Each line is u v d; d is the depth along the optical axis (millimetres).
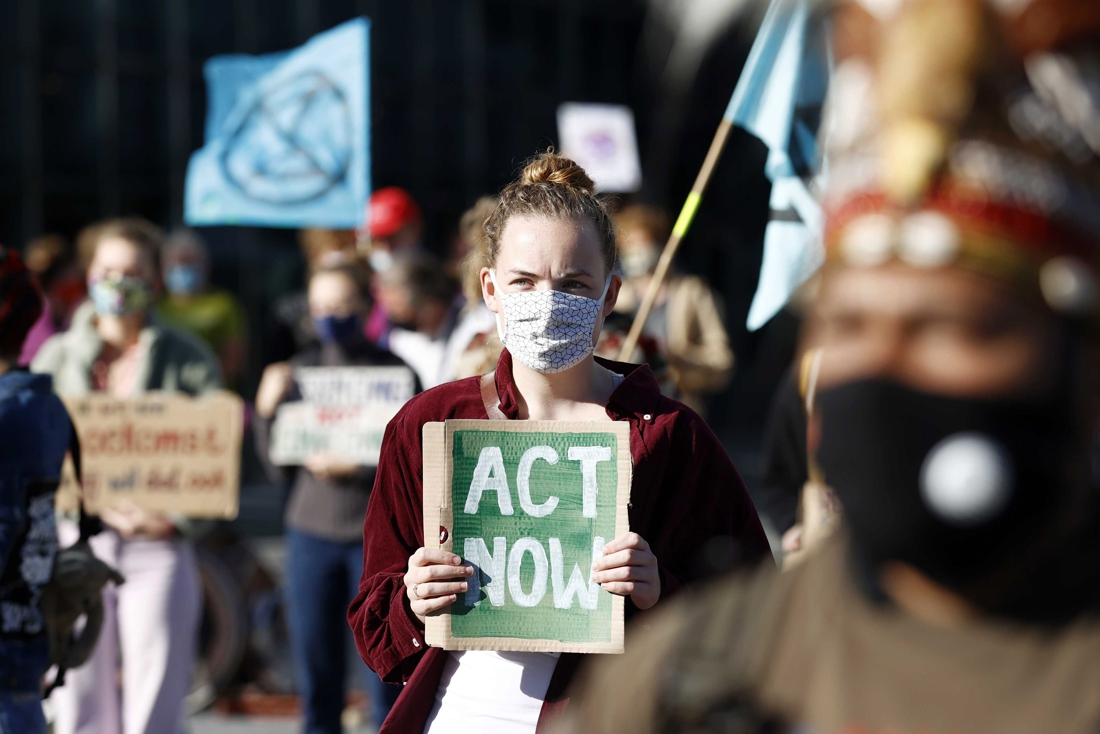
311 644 6902
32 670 4184
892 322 1029
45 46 18469
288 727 8422
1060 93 1008
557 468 3250
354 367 7309
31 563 4160
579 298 3297
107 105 18734
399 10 19438
